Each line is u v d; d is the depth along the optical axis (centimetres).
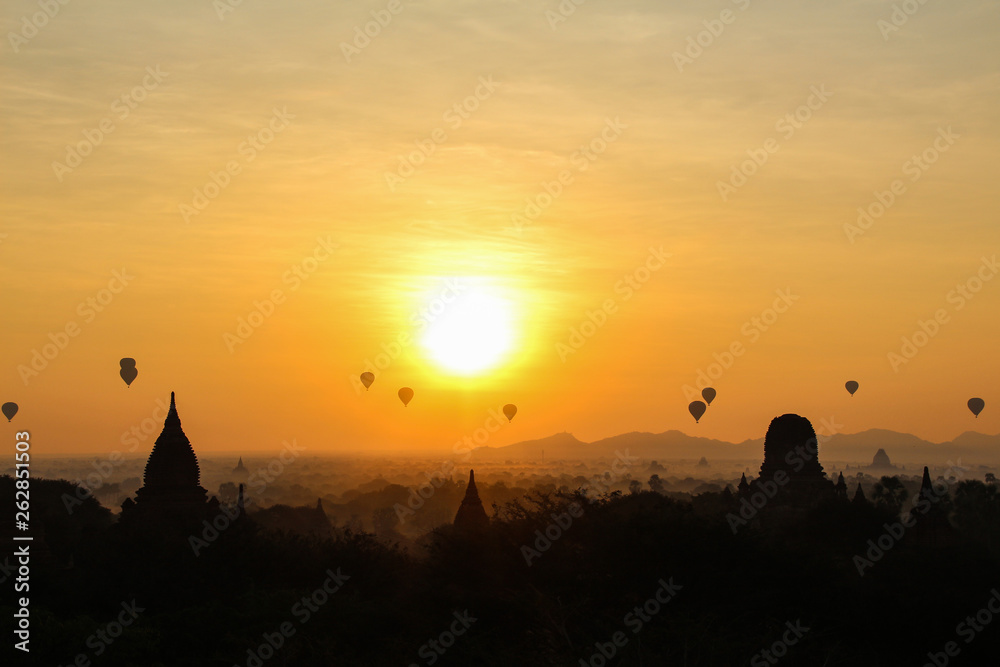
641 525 4169
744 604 3734
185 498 5938
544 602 3425
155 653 3584
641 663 2923
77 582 4719
